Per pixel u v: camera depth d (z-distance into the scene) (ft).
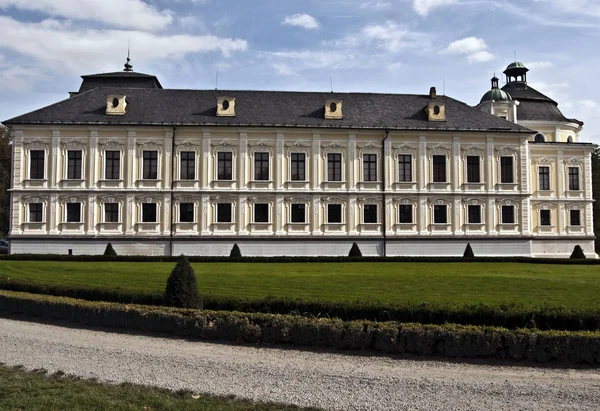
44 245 175.11
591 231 212.02
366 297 80.28
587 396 46.14
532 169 210.18
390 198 187.01
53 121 176.55
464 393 46.42
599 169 301.84
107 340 64.75
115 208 179.01
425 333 58.13
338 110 189.06
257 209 183.42
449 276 113.29
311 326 61.41
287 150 184.96
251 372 51.60
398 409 42.32
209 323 65.62
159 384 47.32
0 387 43.80
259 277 107.86
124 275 110.52
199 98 193.57
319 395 45.24
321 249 183.42
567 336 55.57
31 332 68.80
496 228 190.29
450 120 193.16
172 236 178.91
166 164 180.75
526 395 46.19
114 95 181.88
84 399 41.37
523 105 236.22
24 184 176.35
